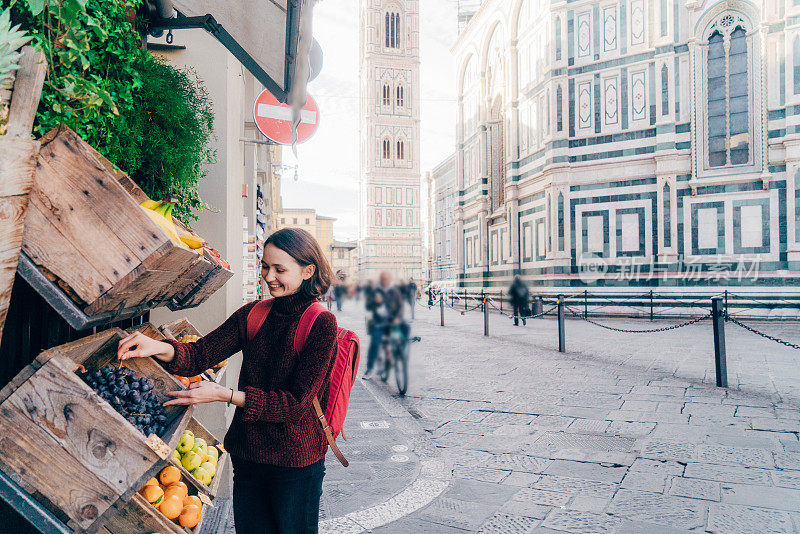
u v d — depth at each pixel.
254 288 8.23
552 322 18.16
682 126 19.36
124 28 2.03
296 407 1.64
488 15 28.31
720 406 6.04
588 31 21.09
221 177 4.08
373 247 72.62
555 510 3.48
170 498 1.88
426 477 4.08
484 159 29.12
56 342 1.87
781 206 17.73
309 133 5.86
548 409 6.08
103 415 1.32
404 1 73.62
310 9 2.14
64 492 1.30
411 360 9.66
